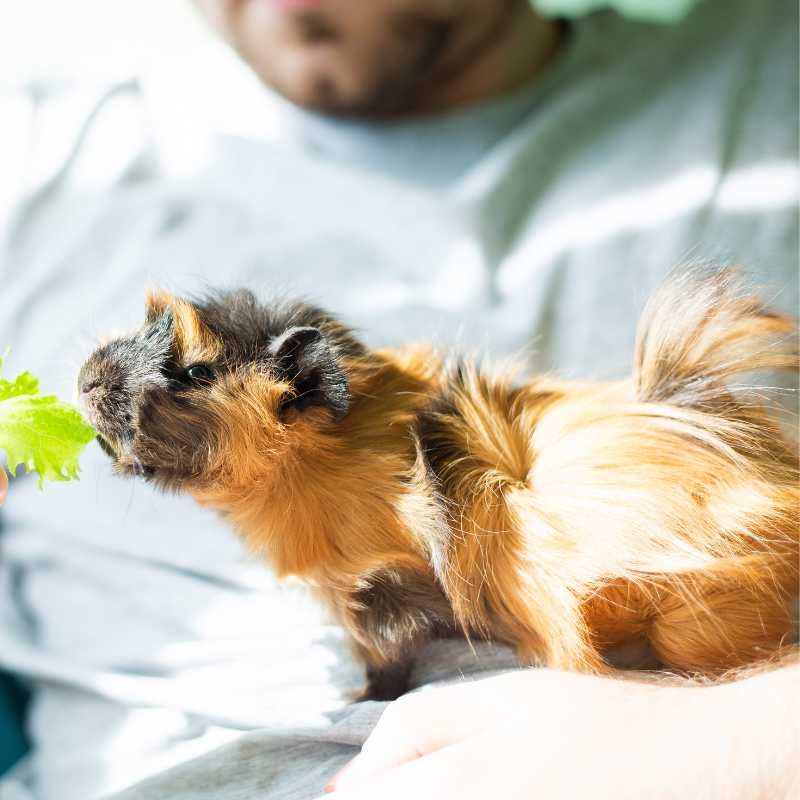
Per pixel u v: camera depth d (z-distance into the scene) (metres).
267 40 0.62
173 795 0.47
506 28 0.67
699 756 0.42
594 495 0.47
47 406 0.46
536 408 0.49
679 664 0.47
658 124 0.62
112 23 1.02
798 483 0.47
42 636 0.55
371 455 0.48
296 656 0.51
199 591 0.53
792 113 0.61
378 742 0.44
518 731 0.43
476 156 0.65
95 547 0.55
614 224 0.59
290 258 0.61
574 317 0.57
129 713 0.51
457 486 0.47
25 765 0.54
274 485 0.48
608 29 0.69
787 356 0.48
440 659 0.48
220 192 0.64
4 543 0.58
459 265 0.60
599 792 0.42
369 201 0.62
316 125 0.67
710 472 0.47
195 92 0.72
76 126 0.70
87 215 0.64
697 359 0.49
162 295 0.50
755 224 0.57
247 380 0.48
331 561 0.48
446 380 0.49
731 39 0.64
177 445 0.47
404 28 0.62
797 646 0.46
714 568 0.46
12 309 0.61
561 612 0.46
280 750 0.47
